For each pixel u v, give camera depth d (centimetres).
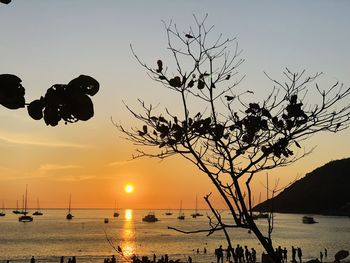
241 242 10262
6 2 222
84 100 224
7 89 222
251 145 476
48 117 225
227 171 470
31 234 12175
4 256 7469
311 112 462
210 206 470
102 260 7019
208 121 487
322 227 16512
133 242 10069
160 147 498
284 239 10969
